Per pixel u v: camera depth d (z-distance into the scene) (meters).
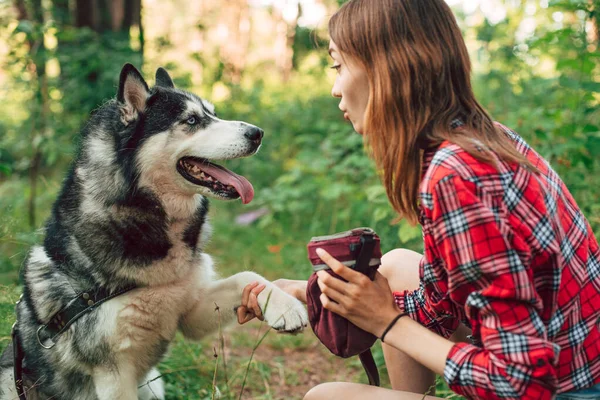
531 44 3.79
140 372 2.62
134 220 2.46
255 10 14.73
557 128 3.66
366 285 1.70
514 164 1.55
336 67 1.86
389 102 1.63
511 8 6.61
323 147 5.65
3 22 5.80
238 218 5.81
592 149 3.49
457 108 1.65
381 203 4.07
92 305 2.39
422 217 1.63
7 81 6.56
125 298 2.40
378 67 1.65
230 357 3.57
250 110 8.01
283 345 3.82
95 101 6.33
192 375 3.28
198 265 2.63
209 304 2.60
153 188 2.56
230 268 5.25
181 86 6.76
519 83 6.06
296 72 10.88
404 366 2.25
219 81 8.46
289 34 11.54
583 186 3.68
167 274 2.45
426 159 1.62
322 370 3.52
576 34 3.79
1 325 3.16
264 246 5.73
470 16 7.11
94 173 2.54
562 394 1.63
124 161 2.53
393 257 2.35
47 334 2.47
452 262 1.50
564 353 1.60
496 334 1.47
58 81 6.49
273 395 3.20
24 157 6.45
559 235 1.56
